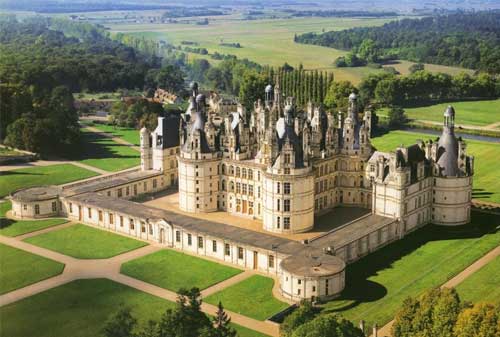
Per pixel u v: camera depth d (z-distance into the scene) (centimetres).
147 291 18138
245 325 16212
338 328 12762
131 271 19638
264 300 17738
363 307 17100
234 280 19125
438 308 13425
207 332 12838
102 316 16462
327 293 17625
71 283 18600
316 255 18950
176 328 13125
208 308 17188
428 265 19875
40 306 17038
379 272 19462
